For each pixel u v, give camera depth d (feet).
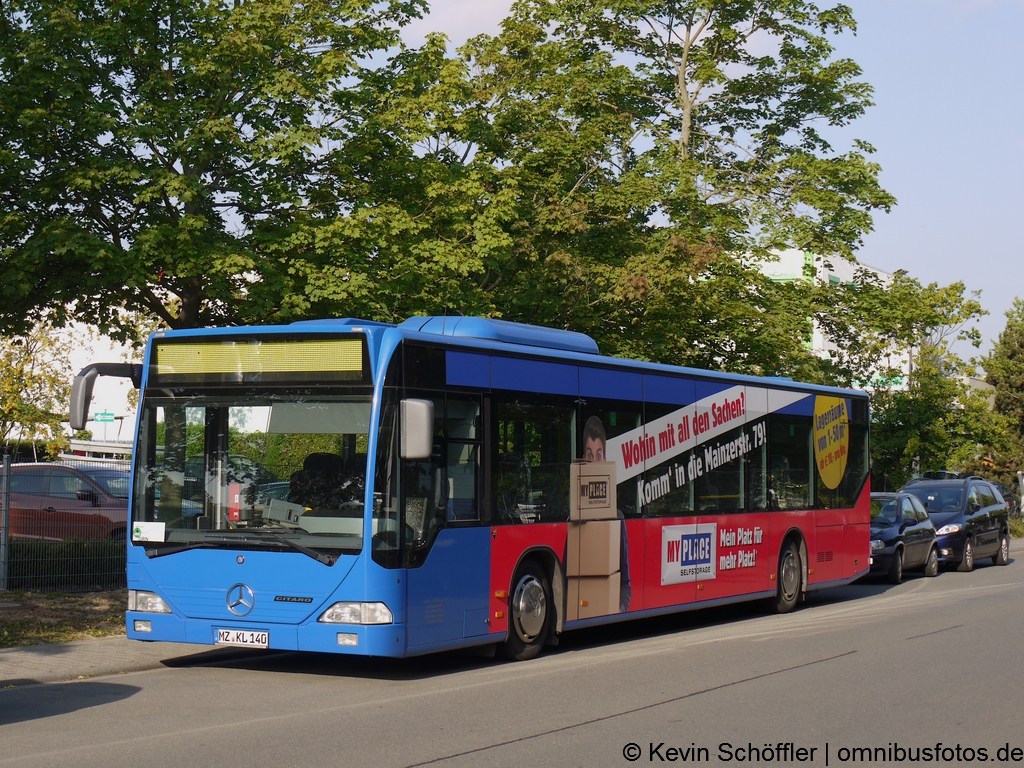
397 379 33.96
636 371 45.37
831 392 61.57
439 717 28.14
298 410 34.19
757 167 102.06
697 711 28.91
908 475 120.88
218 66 59.00
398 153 66.33
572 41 100.78
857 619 51.57
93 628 42.42
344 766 22.90
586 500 41.75
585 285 76.18
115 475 54.34
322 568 32.96
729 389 52.01
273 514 33.96
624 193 82.69
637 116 100.32
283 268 60.80
